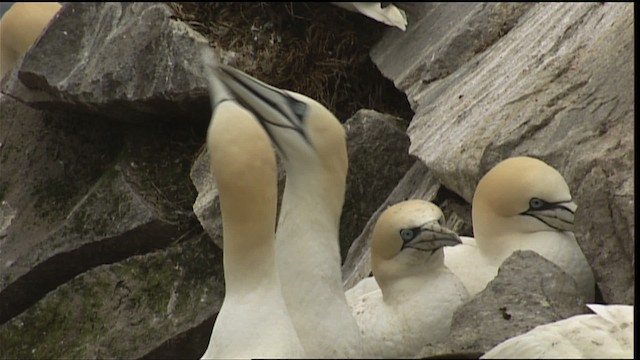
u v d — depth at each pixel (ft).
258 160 38.86
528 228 48.32
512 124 52.60
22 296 63.52
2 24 72.84
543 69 54.44
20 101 66.64
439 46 61.57
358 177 59.93
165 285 60.85
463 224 53.21
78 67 64.49
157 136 65.05
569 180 49.24
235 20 65.00
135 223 61.87
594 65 53.01
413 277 45.16
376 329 44.47
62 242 62.85
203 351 60.18
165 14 63.57
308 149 40.24
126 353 60.08
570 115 51.60
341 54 65.05
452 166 53.21
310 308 39.40
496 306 41.55
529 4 61.41
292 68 64.69
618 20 54.08
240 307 38.91
